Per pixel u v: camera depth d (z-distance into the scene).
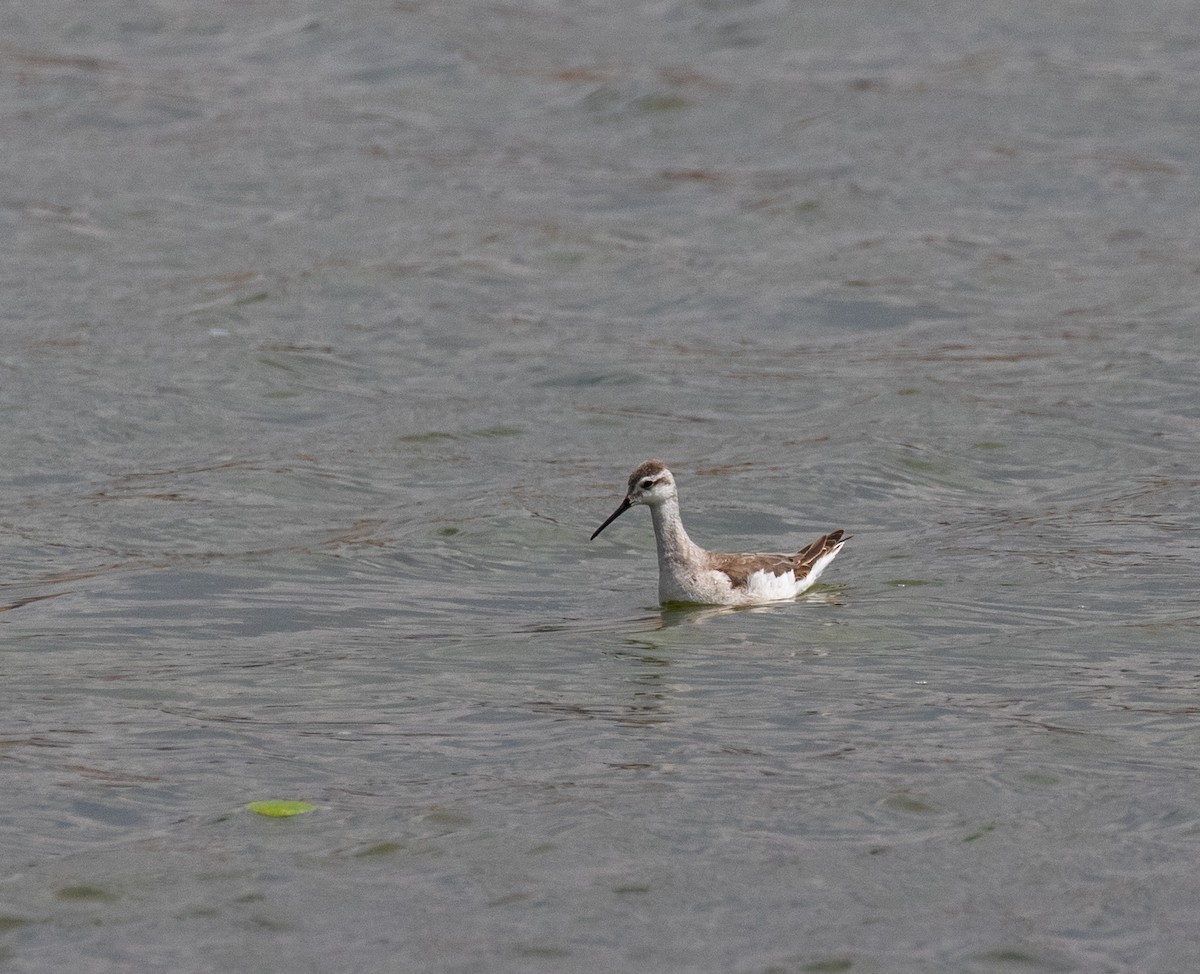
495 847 10.62
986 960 9.38
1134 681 13.56
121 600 15.98
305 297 27.34
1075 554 17.20
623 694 13.40
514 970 9.28
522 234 30.80
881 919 9.79
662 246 30.33
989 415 22.16
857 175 33.88
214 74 39.72
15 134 35.25
